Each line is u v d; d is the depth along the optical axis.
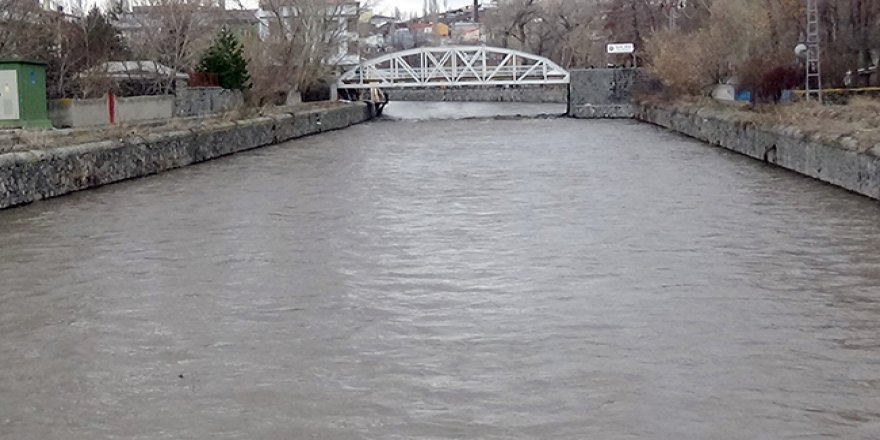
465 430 9.24
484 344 12.04
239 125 43.50
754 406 9.75
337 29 70.44
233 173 33.38
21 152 25.62
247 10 75.44
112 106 36.28
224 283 15.70
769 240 18.80
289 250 18.47
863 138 25.09
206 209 24.19
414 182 29.95
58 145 27.94
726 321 12.95
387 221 21.98
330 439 9.09
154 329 13.00
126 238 19.97
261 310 13.91
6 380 10.95
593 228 20.55
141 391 10.52
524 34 104.88
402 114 82.31
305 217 22.69
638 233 19.83
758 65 41.03
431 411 9.75
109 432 9.36
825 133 27.77
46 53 37.19
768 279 15.45
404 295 14.73
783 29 40.81
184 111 44.38
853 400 9.91
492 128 59.50
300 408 9.90
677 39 59.28
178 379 10.89
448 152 41.62
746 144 36.34
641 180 29.22
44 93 31.42
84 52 40.41
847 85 39.69
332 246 18.84
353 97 78.12
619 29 84.06
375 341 12.25
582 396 10.10
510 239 19.39
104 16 52.38
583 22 99.69
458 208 24.00
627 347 11.81
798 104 34.81
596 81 70.62
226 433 9.27
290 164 36.72
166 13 48.41
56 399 10.30
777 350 11.63
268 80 56.75
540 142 46.47
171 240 19.69
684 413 9.58
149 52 49.12
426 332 12.63
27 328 13.15
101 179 29.55
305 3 64.00
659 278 15.59
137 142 32.38
